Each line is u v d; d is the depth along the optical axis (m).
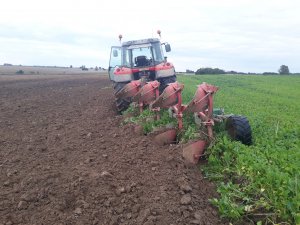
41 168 4.86
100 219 3.49
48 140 6.36
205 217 3.37
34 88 17.41
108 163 4.81
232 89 17.66
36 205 3.81
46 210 3.67
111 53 10.23
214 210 3.53
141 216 3.44
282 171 4.08
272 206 3.38
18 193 4.11
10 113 9.43
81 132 6.73
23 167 4.96
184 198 3.62
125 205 3.66
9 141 6.42
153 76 9.24
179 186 3.90
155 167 4.46
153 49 9.33
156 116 6.20
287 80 26.84
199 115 5.09
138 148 5.24
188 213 3.41
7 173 4.70
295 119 8.15
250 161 4.21
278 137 5.73
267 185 3.67
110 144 5.71
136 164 4.66
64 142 6.12
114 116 8.37
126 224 3.37
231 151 4.57
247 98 12.99
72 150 5.62
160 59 9.37
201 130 4.98
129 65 9.28
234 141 4.76
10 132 7.15
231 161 4.40
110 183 4.14
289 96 15.47
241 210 3.37
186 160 4.61
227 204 3.46
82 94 14.09
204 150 4.73
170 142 5.41
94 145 5.77
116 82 9.10
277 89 19.05
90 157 5.13
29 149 5.80
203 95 4.91
